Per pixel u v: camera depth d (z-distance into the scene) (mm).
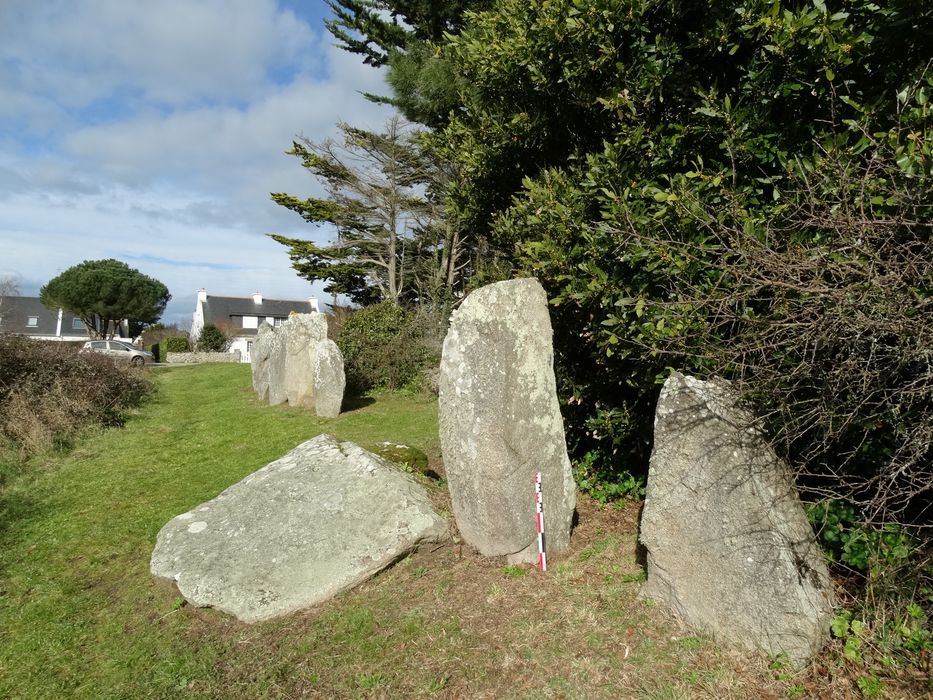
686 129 4684
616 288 4762
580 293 4965
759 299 3523
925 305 2869
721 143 4441
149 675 4125
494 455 4965
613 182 4887
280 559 5078
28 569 5852
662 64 4844
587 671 3588
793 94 4309
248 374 22344
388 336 16297
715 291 3719
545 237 5320
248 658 4176
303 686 3818
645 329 4363
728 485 3684
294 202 25844
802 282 3166
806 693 3197
